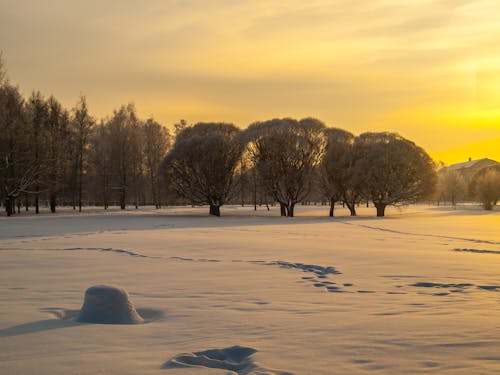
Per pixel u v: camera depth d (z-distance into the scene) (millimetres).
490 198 89375
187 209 84438
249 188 72500
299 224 43344
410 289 11148
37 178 62375
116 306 8312
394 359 5824
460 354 5996
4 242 23781
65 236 27797
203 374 5434
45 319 8266
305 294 10523
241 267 14906
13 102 61469
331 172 61562
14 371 5582
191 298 10094
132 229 35031
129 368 5656
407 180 61844
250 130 64062
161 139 89125
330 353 6109
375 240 25312
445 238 26844
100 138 83188
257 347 6438
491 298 10000
